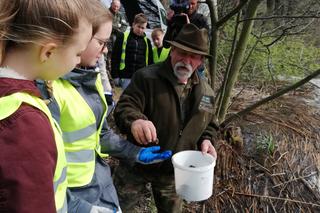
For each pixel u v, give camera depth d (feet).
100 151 5.72
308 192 10.69
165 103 6.79
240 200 10.18
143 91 6.81
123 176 7.52
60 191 3.43
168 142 7.01
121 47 15.06
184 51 6.47
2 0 2.64
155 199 7.93
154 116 6.87
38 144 2.56
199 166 6.61
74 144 4.57
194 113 6.98
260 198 10.28
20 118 2.55
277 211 10.15
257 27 15.07
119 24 17.26
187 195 6.14
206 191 6.17
